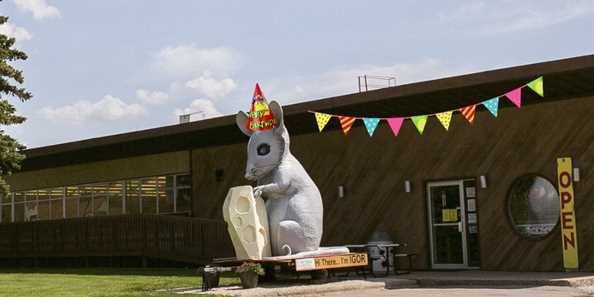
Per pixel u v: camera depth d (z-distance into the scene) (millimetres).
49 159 28359
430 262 19891
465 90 17344
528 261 18188
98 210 28906
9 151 25547
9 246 29062
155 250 24141
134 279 18156
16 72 26188
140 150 26328
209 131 22422
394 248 18906
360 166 21438
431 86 17297
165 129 22844
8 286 16531
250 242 14766
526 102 18344
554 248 17828
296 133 22859
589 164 17266
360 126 21531
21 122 25844
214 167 25109
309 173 22500
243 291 13469
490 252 18812
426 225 20016
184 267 24609
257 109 15844
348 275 17438
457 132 19562
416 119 16406
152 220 24375
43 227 27906
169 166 26531
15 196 32312
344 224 21609
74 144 25438
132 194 27844
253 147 15688
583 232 17266
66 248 27000
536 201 18297
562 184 17547
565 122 17688
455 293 13977
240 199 14938
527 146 18297
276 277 16531
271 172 15602
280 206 15320
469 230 19438
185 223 23422
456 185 19703
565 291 13914
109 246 25562
